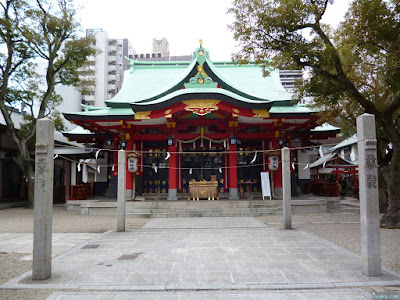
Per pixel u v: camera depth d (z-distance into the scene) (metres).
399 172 12.92
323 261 7.66
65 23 22.23
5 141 28.95
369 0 11.09
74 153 26.64
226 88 20.33
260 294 5.55
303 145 24.80
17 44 22.83
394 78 11.48
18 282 6.28
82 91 25.84
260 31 12.76
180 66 27.42
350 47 12.91
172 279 6.38
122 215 12.40
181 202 18.50
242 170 23.61
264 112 19.28
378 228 6.61
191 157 23.94
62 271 7.01
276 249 8.97
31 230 13.37
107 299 5.40
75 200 20.94
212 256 8.21
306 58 12.38
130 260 7.89
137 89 24.97
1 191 28.38
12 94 24.42
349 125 18.05
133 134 22.33
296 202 18.02
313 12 11.98
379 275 6.47
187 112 20.59
